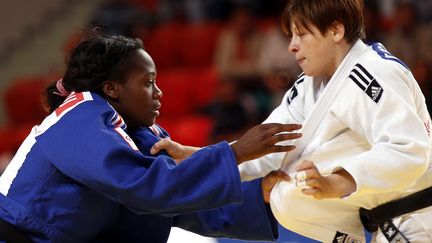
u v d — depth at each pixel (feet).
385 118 22.68
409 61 66.44
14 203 24.11
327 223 25.39
